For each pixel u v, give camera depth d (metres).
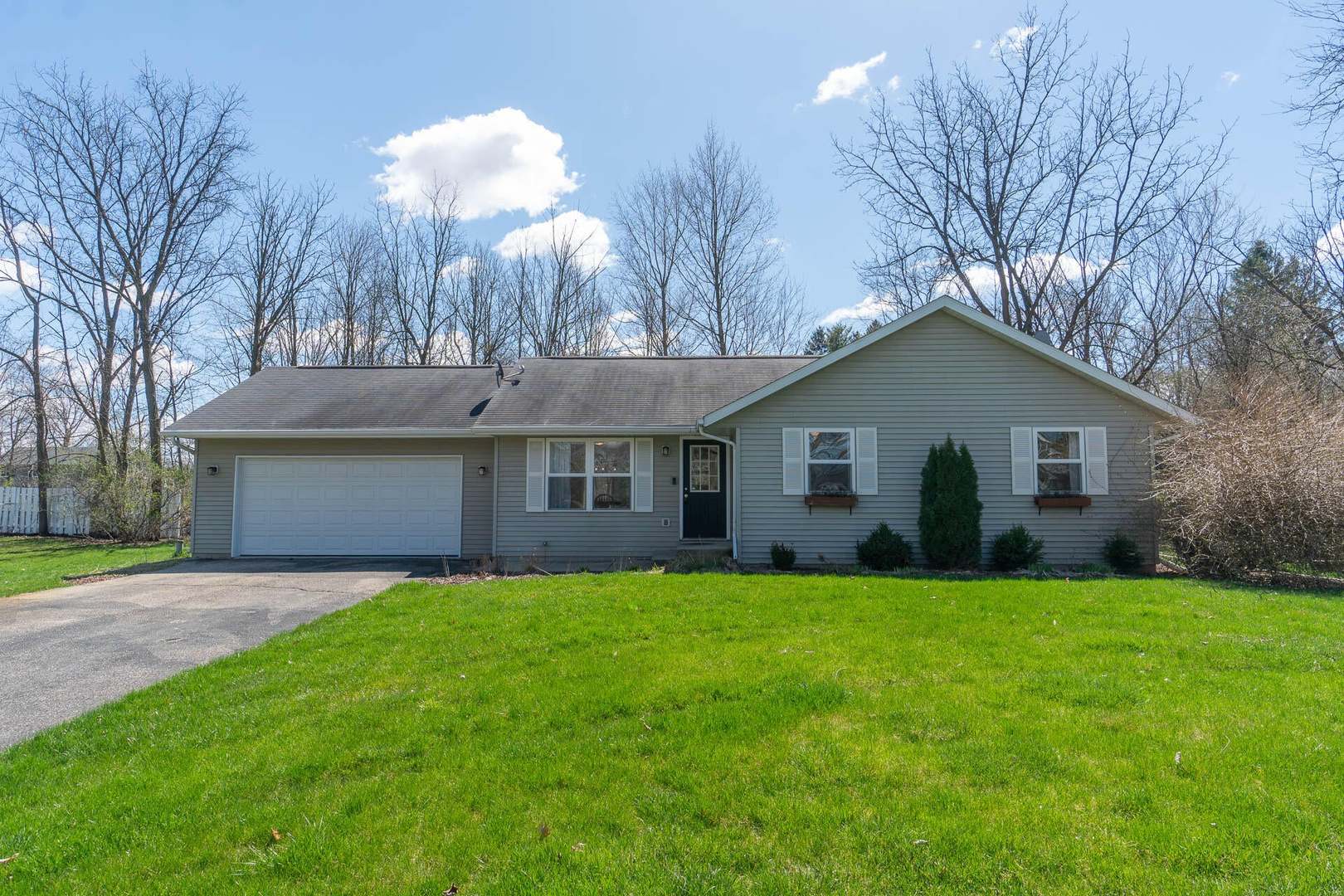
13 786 4.05
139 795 3.86
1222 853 3.02
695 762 4.00
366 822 3.49
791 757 4.02
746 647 6.23
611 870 3.02
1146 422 12.05
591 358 17.31
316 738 4.51
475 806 3.63
